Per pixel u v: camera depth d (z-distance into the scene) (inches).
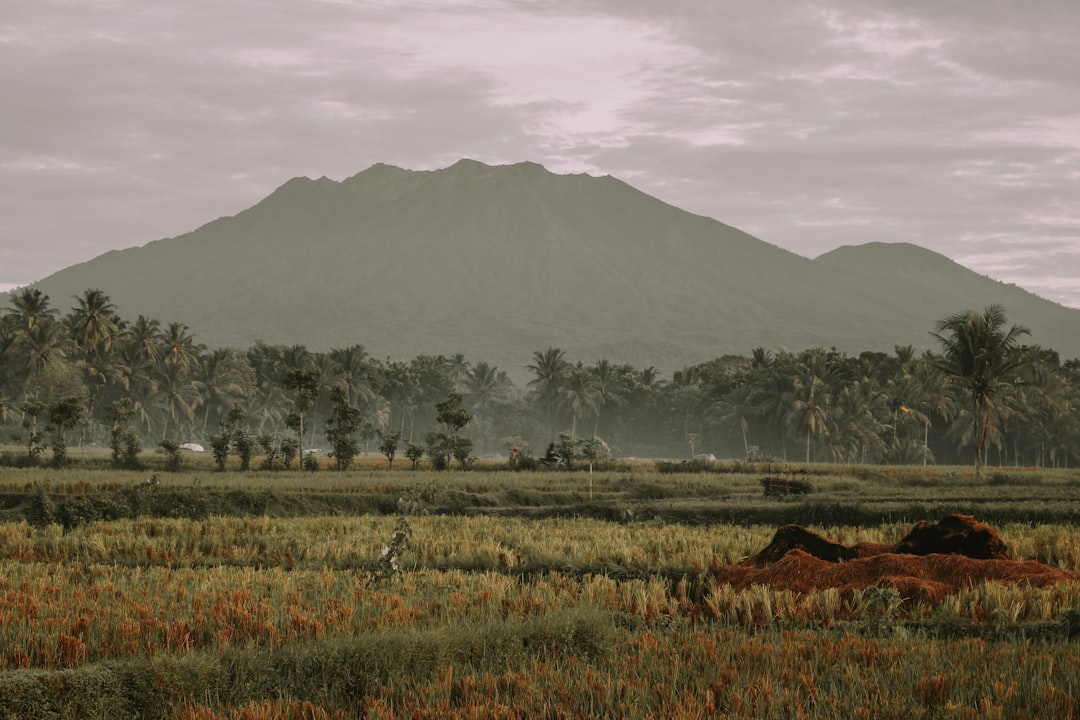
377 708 612.4
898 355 7849.4
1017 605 917.2
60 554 1466.5
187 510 2060.8
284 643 789.2
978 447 3836.1
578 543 1509.6
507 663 712.4
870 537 1546.5
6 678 610.9
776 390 7500.0
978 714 585.0
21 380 6363.2
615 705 621.0
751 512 2138.3
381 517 2030.0
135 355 7342.5
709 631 874.1
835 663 709.3
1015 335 3818.9
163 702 635.5
